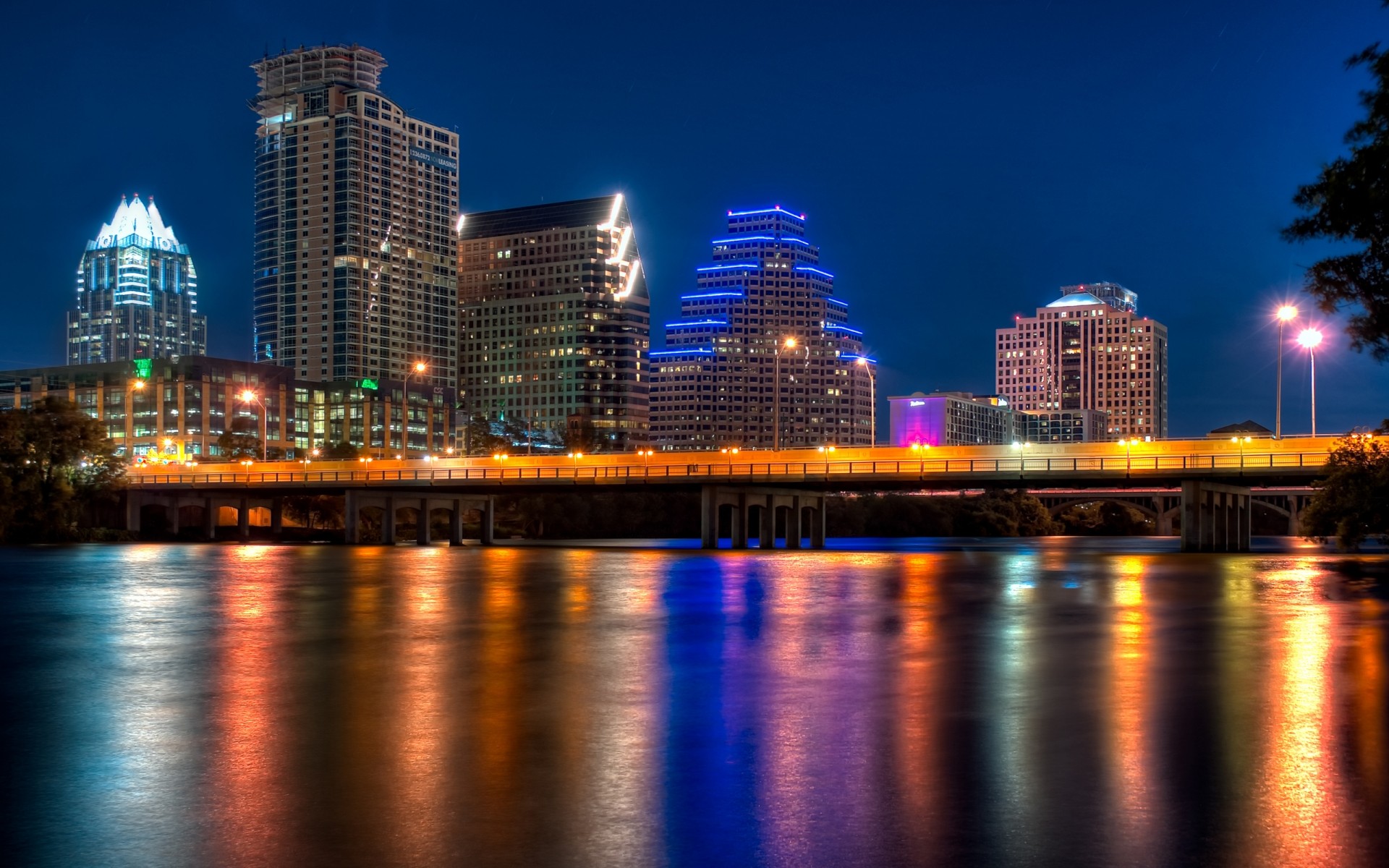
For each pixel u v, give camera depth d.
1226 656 35.91
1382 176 51.31
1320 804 18.53
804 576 80.12
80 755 22.75
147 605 58.00
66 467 148.62
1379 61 52.41
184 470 171.62
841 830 17.36
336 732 24.78
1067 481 117.62
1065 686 30.09
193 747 23.38
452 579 77.75
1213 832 17.14
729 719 25.89
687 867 15.88
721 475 132.00
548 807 18.69
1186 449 109.81
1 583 74.25
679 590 67.50
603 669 34.09
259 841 17.11
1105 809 18.31
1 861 16.33
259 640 42.28
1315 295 56.28
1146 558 107.75
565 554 123.12
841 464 124.56
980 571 85.69
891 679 31.62
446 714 26.81
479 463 149.88
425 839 17.09
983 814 18.14
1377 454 81.94
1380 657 35.50
